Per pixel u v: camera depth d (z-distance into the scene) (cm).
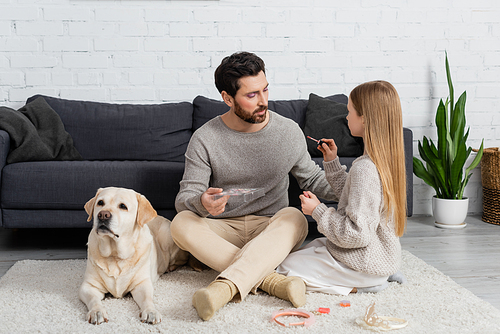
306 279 155
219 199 150
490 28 300
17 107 283
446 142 268
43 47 280
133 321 132
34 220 212
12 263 198
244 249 148
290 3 292
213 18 288
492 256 208
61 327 128
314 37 295
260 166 173
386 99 150
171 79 291
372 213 144
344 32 296
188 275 178
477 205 304
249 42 292
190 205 160
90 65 285
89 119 266
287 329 126
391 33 298
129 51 287
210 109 274
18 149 225
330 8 294
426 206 302
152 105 277
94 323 130
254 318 133
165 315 137
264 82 160
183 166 223
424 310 141
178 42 288
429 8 298
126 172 216
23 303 146
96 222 139
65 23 280
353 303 147
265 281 150
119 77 288
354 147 245
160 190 219
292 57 295
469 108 303
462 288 161
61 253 214
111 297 153
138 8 284
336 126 253
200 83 293
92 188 212
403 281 166
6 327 127
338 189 174
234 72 157
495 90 303
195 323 130
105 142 264
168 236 179
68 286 163
